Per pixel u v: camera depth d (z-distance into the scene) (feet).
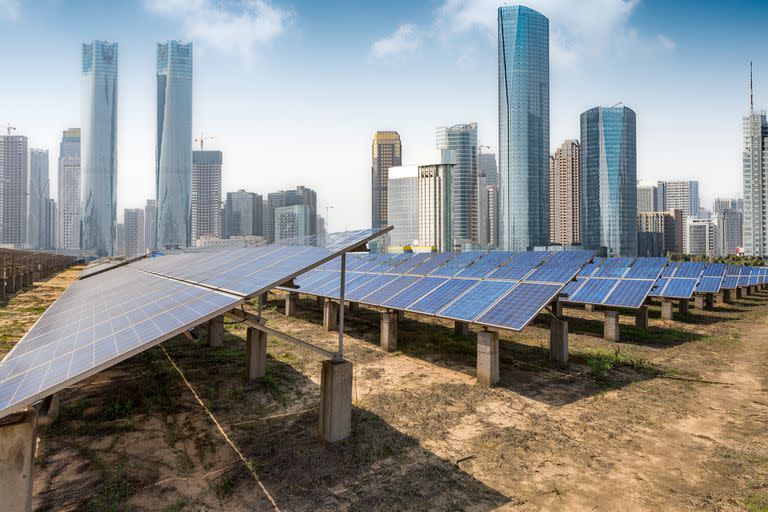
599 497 26.45
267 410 39.88
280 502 25.55
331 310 76.43
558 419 38.50
